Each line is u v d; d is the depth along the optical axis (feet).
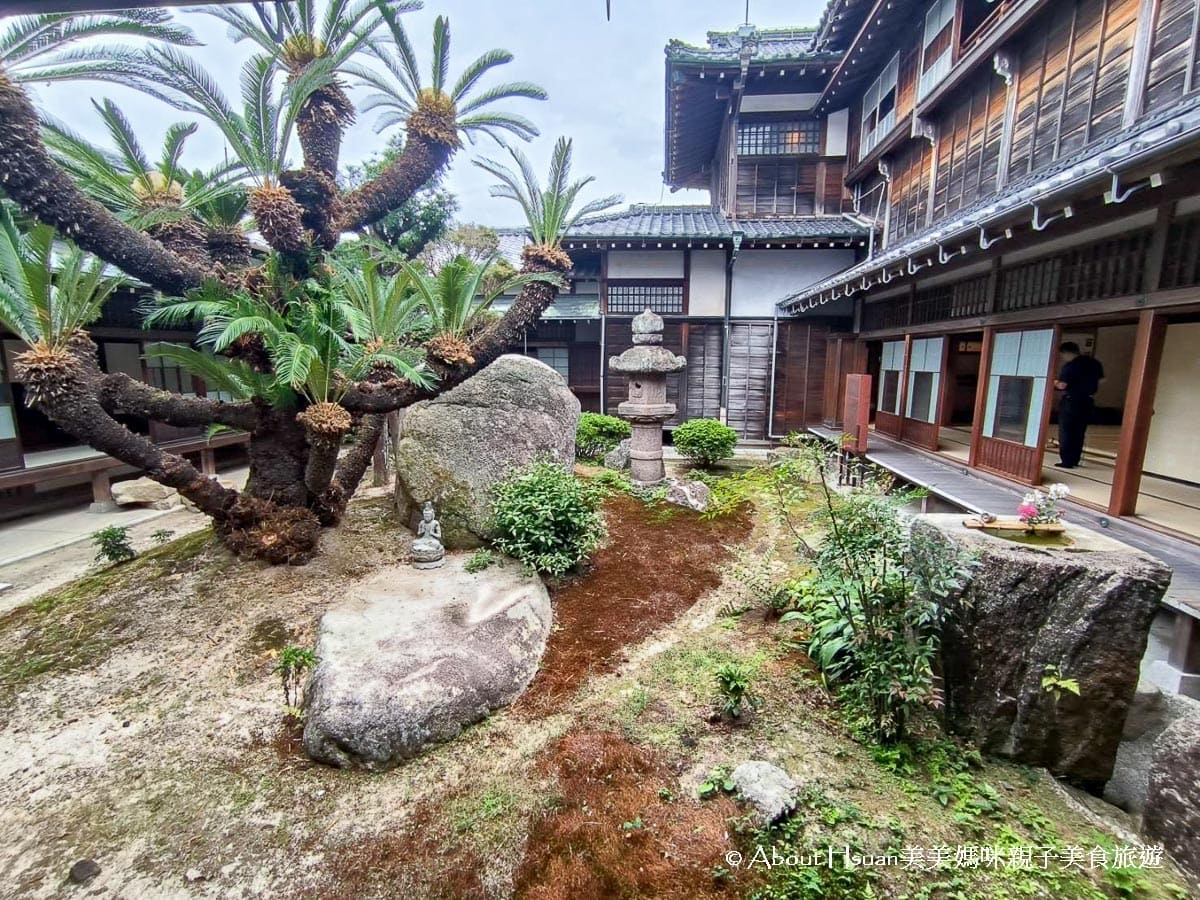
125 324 28.17
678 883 7.47
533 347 46.21
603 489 24.73
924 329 27.94
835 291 30.78
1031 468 19.53
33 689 11.80
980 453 22.48
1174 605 11.28
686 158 58.65
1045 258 19.02
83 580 16.55
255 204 14.19
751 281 42.04
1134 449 15.66
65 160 14.88
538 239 16.37
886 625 9.89
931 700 9.24
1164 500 17.89
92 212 12.90
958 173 27.43
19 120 11.43
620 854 7.97
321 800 9.24
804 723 10.55
